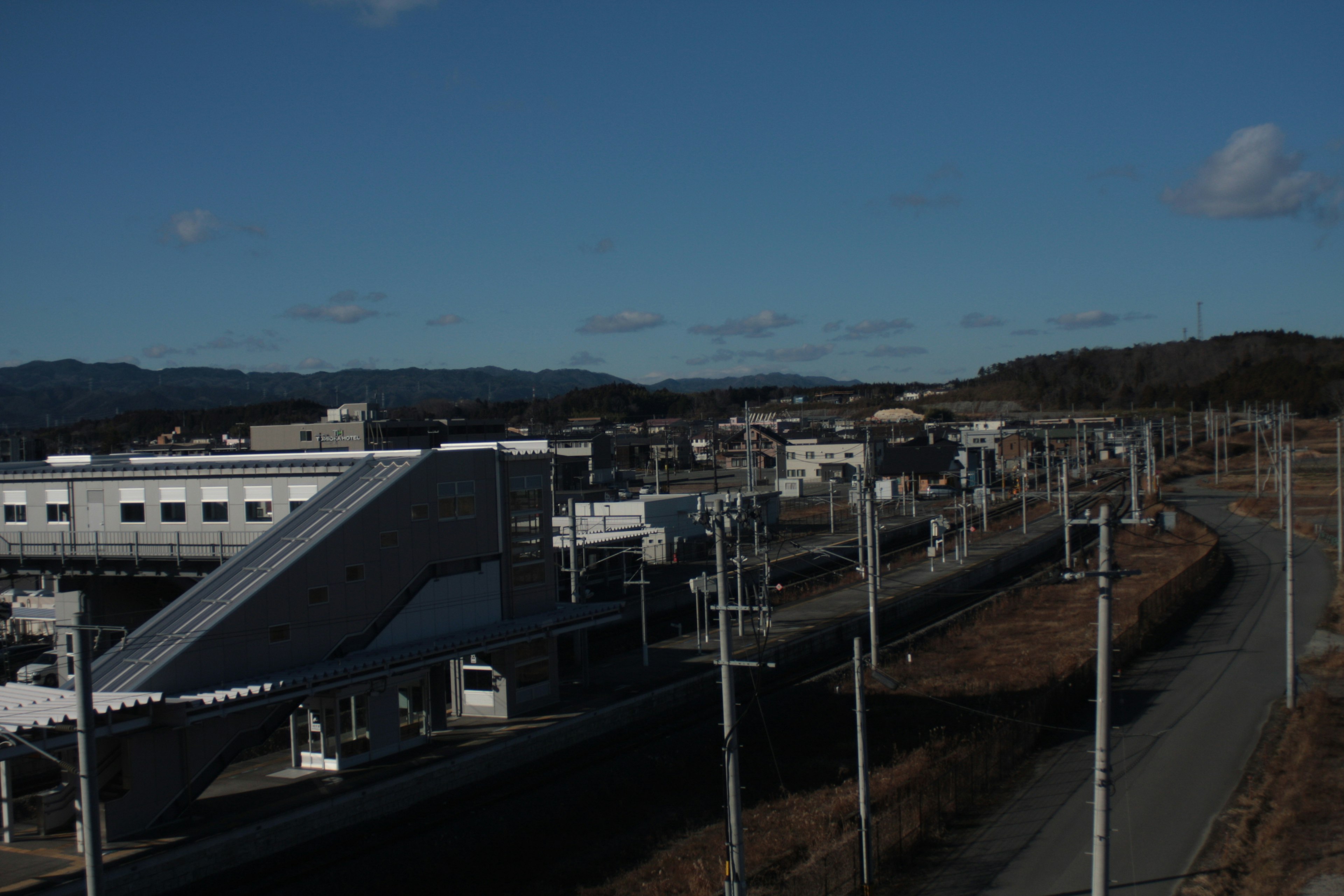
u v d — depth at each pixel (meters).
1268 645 37.62
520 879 19.47
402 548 26.03
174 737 20.20
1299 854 19.08
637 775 25.19
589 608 31.62
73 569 34.44
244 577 22.97
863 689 21.25
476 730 26.78
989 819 21.78
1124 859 19.38
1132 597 46.97
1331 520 70.69
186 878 18.30
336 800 21.02
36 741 17.62
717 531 15.87
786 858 19.45
